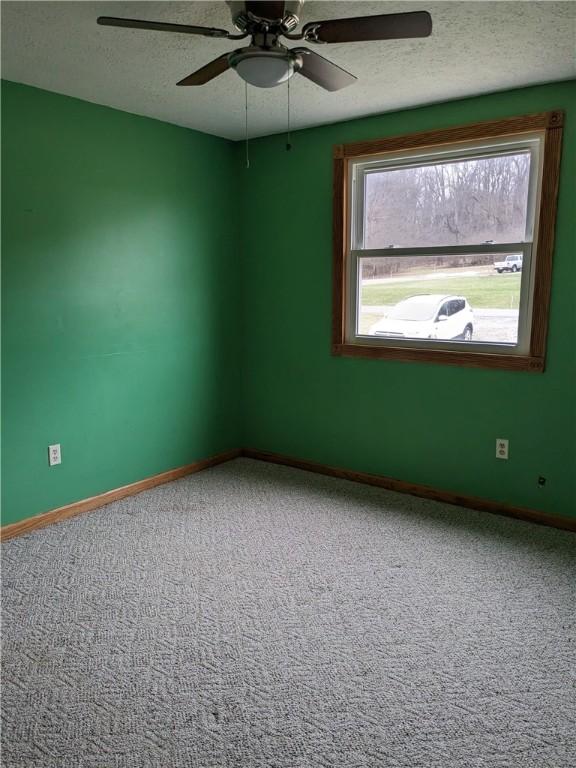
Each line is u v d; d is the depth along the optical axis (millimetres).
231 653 2127
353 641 2197
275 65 1938
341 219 3705
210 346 4164
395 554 2881
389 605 2438
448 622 2314
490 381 3322
